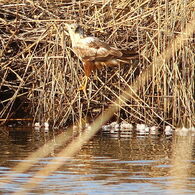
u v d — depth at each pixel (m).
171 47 13.84
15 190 8.24
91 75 15.44
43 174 9.18
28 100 15.97
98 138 13.34
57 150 11.59
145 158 10.77
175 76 14.98
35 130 14.76
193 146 12.23
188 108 15.02
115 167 9.92
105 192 8.14
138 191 8.22
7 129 14.88
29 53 15.73
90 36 14.40
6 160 10.45
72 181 8.83
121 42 15.92
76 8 16.80
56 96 15.80
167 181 8.89
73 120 15.34
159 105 15.38
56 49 15.48
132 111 15.71
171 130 14.99
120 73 15.64
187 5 15.27
